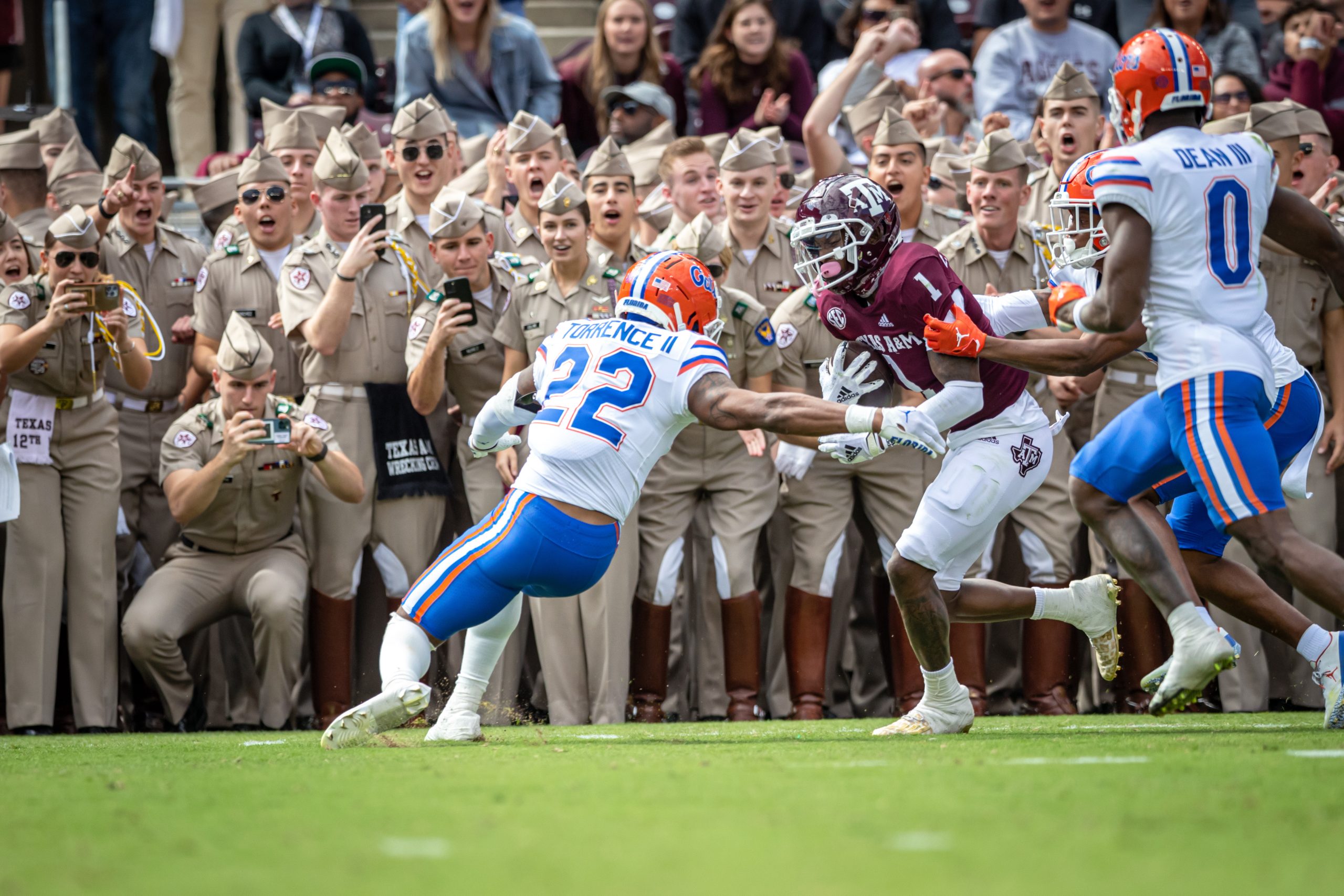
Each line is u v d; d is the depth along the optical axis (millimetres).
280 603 27750
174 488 27812
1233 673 27266
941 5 41188
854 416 17016
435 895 8320
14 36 43125
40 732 27688
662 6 48781
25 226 32406
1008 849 9531
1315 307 27672
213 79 45125
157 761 17156
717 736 20938
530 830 10508
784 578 29609
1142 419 18266
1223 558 19969
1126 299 16891
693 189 31281
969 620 20875
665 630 28375
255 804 12188
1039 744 17219
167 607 27984
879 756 15789
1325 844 9656
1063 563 27672
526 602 28906
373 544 28594
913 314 18969
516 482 19188
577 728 24719
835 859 9250
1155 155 17016
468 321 27312
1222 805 11312
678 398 18484
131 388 29625
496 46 37688
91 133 41594
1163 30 17594
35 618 27688
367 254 28062
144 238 30469
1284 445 18500
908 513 27984
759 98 37312
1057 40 38938
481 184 34281
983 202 28172
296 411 27938
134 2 41156
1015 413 19953
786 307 28500
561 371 19188
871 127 33781
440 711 28625
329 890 8516
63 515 28219
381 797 12438
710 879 8656
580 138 38719
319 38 40844
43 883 8914
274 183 29938
